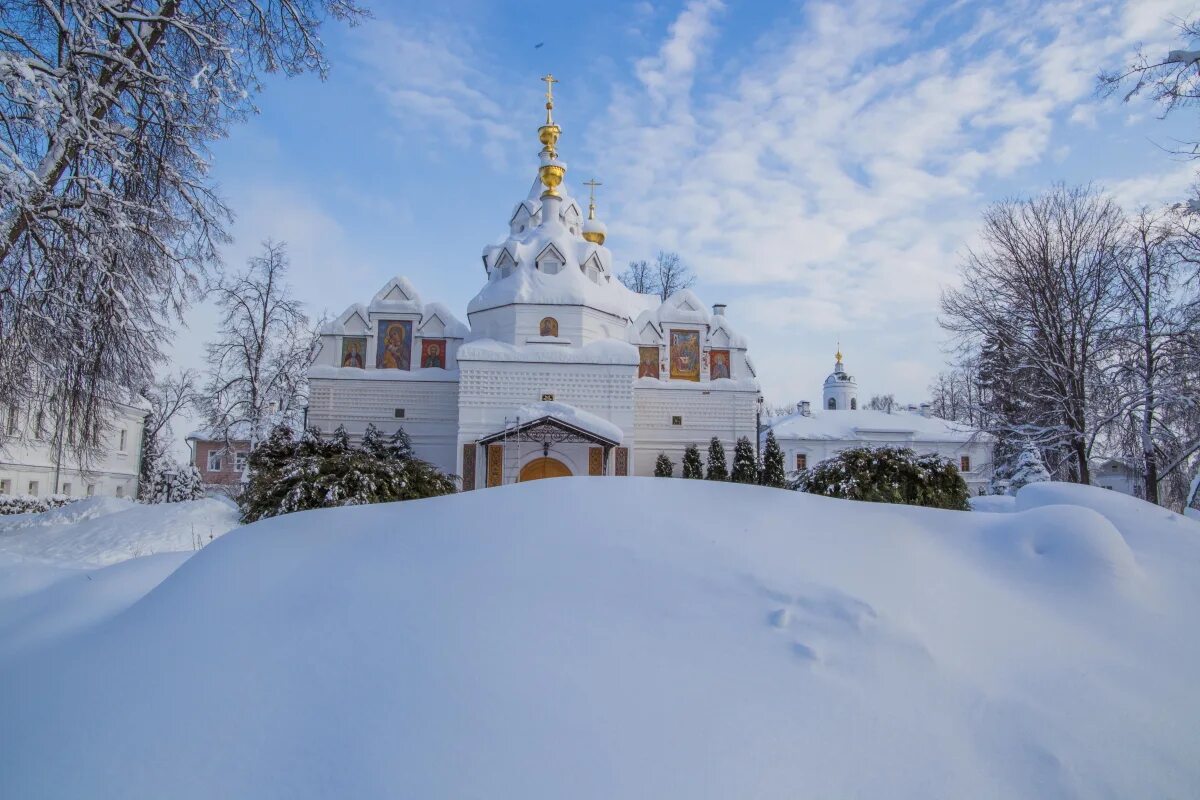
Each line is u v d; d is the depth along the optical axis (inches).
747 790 106.6
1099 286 983.6
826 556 177.0
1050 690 138.0
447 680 126.7
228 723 121.4
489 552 169.5
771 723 119.3
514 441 1063.0
